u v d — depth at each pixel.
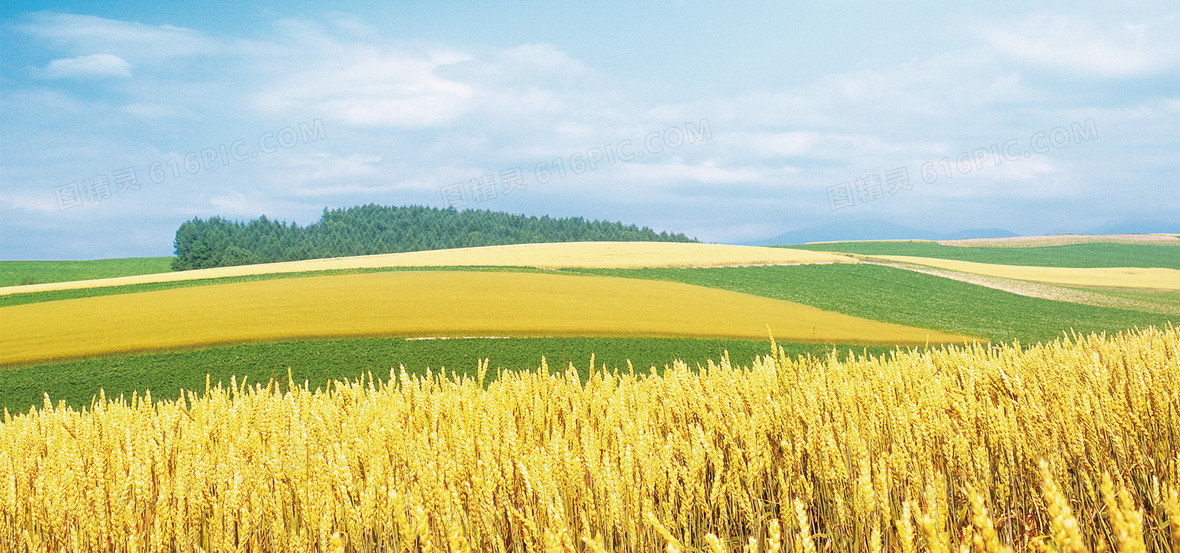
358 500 2.85
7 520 2.74
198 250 137.38
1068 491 2.68
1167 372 3.99
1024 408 3.10
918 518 1.75
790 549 2.50
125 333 32.81
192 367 26.94
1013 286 60.22
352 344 30.31
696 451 2.77
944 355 5.95
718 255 78.38
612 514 2.42
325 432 3.59
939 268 71.38
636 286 52.72
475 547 2.33
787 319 40.00
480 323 34.78
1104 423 2.94
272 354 28.69
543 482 2.37
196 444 3.46
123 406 4.92
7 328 35.50
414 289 47.59
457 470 2.71
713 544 1.78
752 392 4.17
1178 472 2.37
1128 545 1.34
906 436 2.97
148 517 2.72
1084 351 5.68
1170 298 54.19
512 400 4.38
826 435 2.79
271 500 2.69
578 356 28.62
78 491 2.76
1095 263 104.19
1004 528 2.63
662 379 5.42
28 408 22.56
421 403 4.12
